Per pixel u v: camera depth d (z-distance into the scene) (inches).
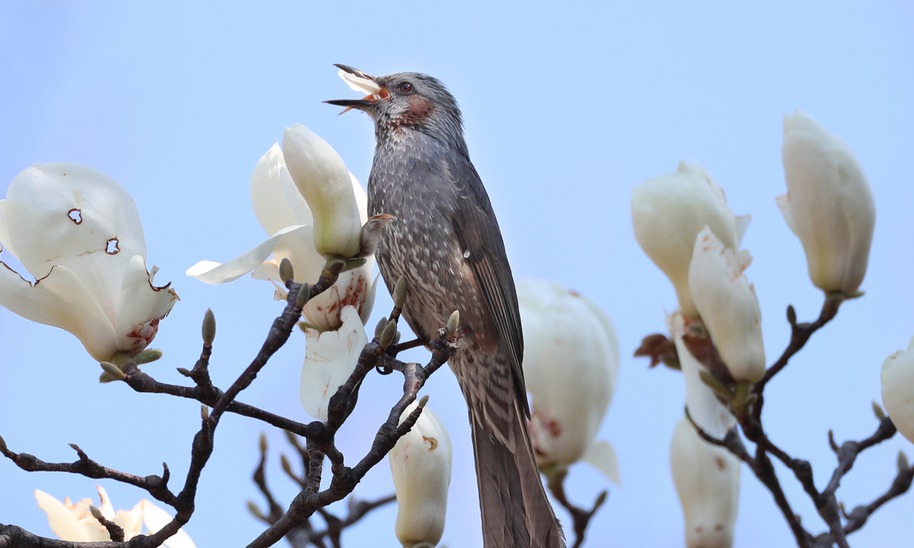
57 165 240.1
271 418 241.8
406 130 439.8
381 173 434.0
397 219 425.1
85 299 235.8
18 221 234.1
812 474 324.5
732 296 319.6
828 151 330.6
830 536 327.3
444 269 420.5
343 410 245.8
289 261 257.1
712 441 332.2
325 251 266.2
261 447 325.7
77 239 236.4
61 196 236.4
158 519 255.6
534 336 328.5
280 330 237.8
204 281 247.3
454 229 422.0
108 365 230.7
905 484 335.9
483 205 433.4
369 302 287.0
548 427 326.0
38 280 233.1
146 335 238.5
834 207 326.0
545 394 326.3
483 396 420.5
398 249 426.0
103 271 237.5
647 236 337.1
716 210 337.1
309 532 316.8
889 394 261.7
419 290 425.4
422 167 428.5
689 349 328.5
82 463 226.4
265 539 252.1
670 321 341.7
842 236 325.7
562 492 327.9
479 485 403.5
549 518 351.6
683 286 336.5
